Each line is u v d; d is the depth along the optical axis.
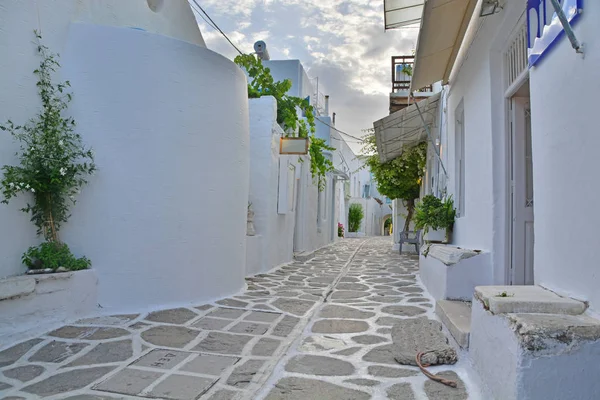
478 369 2.95
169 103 5.09
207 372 3.22
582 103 2.55
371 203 38.75
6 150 4.12
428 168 11.60
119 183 4.81
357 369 3.28
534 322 2.28
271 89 9.75
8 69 4.12
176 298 5.15
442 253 5.40
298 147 9.05
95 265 4.71
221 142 5.63
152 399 2.76
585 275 2.52
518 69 4.32
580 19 2.56
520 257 4.60
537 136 3.23
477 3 4.70
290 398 2.79
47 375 3.12
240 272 6.21
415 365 3.33
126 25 5.65
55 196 4.46
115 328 4.23
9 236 4.12
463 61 6.12
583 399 2.15
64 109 4.60
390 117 9.22
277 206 9.38
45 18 4.48
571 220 2.69
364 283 7.32
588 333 2.18
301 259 11.20
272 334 4.21
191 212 5.28
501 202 4.67
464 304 4.61
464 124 6.11
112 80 4.82
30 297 4.02
